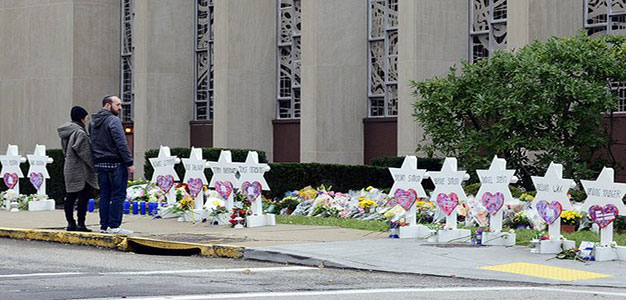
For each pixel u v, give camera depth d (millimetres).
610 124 23500
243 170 18156
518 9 25812
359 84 31688
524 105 21219
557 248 14312
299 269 13258
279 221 19031
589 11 26266
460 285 11750
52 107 38344
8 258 14484
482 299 10539
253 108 33938
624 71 21641
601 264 13438
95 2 38094
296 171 25500
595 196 13938
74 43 37781
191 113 36938
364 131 31672
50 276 12359
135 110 36500
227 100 33500
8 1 40062
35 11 38938
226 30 33500
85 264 13789
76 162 16953
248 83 33812
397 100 30891
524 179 22203
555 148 20984
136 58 36438
